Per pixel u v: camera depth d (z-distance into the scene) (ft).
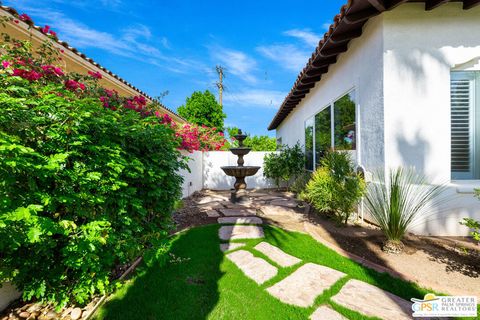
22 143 6.01
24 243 5.98
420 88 12.69
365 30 14.46
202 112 69.21
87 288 7.07
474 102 13.03
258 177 33.47
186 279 8.56
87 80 13.44
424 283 7.98
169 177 11.03
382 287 7.82
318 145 23.65
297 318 6.55
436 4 11.83
